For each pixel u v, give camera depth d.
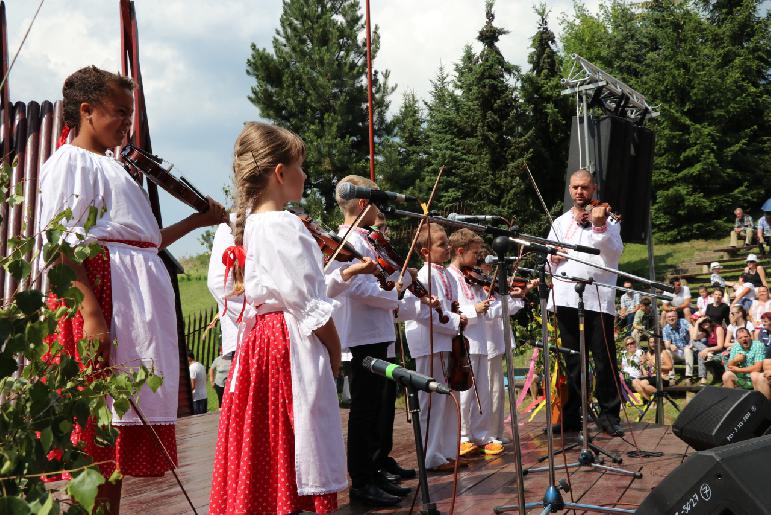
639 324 14.02
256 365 2.51
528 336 8.48
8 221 5.68
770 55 30.28
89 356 2.02
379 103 22.73
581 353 4.49
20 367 2.02
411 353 4.75
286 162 2.66
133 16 6.19
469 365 4.60
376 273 3.77
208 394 14.85
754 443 2.41
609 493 4.02
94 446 2.44
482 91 23.64
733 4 31.47
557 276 4.42
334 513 3.71
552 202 25.70
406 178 22.34
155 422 2.60
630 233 8.20
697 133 28.09
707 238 27.98
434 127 24.17
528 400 9.94
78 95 2.69
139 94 6.16
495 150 23.52
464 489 4.18
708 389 3.68
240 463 2.47
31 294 1.74
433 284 4.76
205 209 3.11
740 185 28.97
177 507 3.67
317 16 23.00
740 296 14.57
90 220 1.92
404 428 6.29
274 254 2.47
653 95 29.27
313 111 23.06
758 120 29.30
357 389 3.92
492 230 3.42
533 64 26.66
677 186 28.11
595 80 8.10
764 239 22.45
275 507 2.45
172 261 6.97
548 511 3.46
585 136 8.03
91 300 2.45
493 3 24.64
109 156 2.81
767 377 10.34
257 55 23.03
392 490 4.02
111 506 2.53
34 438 1.66
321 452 2.44
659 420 7.64
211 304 25.45
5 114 6.31
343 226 4.07
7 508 1.50
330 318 2.48
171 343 2.72
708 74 28.23
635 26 33.53
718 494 2.32
